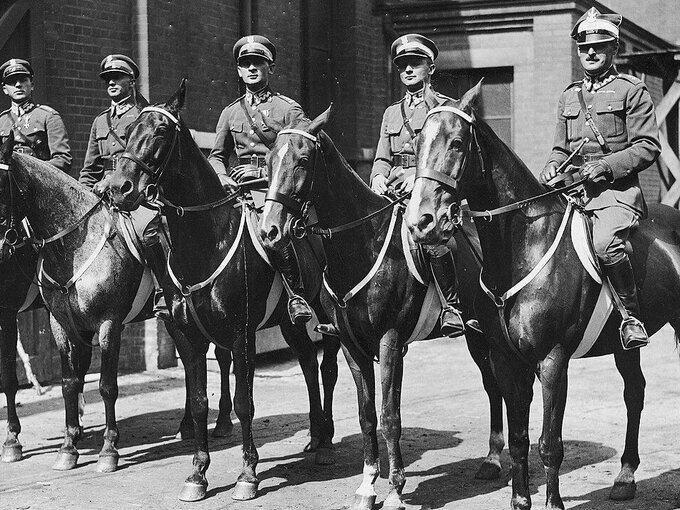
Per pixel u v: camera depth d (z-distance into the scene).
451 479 6.80
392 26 15.41
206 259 6.34
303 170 5.68
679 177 16.88
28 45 10.03
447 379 10.86
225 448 7.85
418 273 5.98
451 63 15.20
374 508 6.11
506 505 6.18
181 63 11.63
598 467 7.03
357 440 8.05
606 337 5.81
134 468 7.25
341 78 14.95
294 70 13.73
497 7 14.70
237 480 6.51
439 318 6.28
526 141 14.82
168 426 8.69
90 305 7.10
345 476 6.96
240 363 6.50
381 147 7.01
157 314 6.92
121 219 7.21
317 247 6.87
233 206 6.58
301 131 5.75
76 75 10.61
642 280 6.01
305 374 7.59
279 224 5.60
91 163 8.23
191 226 6.30
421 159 5.06
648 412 8.89
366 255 5.96
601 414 8.81
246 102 7.40
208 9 12.09
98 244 7.14
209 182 6.41
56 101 10.44
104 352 7.15
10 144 6.91
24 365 10.25
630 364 6.36
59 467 7.22
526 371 5.57
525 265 5.36
